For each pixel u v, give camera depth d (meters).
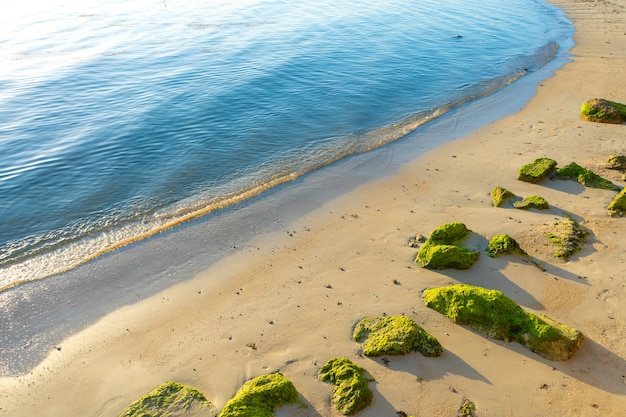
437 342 9.89
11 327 11.20
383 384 9.20
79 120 22.89
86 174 18.14
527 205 14.70
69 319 11.41
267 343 10.33
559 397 8.84
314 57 31.97
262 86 26.75
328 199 16.22
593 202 14.88
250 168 18.50
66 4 54.03
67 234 14.75
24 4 53.81
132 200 16.53
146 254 13.70
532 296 11.30
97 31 41.19
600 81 26.05
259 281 12.38
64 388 9.57
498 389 9.03
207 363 9.91
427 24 40.91
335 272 12.53
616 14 41.09
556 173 16.48
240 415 8.23
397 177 17.44
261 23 42.94
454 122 22.20
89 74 29.70
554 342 9.66
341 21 42.88
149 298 11.98
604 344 9.89
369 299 11.48
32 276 12.93
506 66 30.02
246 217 15.34
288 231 14.51
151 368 9.90
